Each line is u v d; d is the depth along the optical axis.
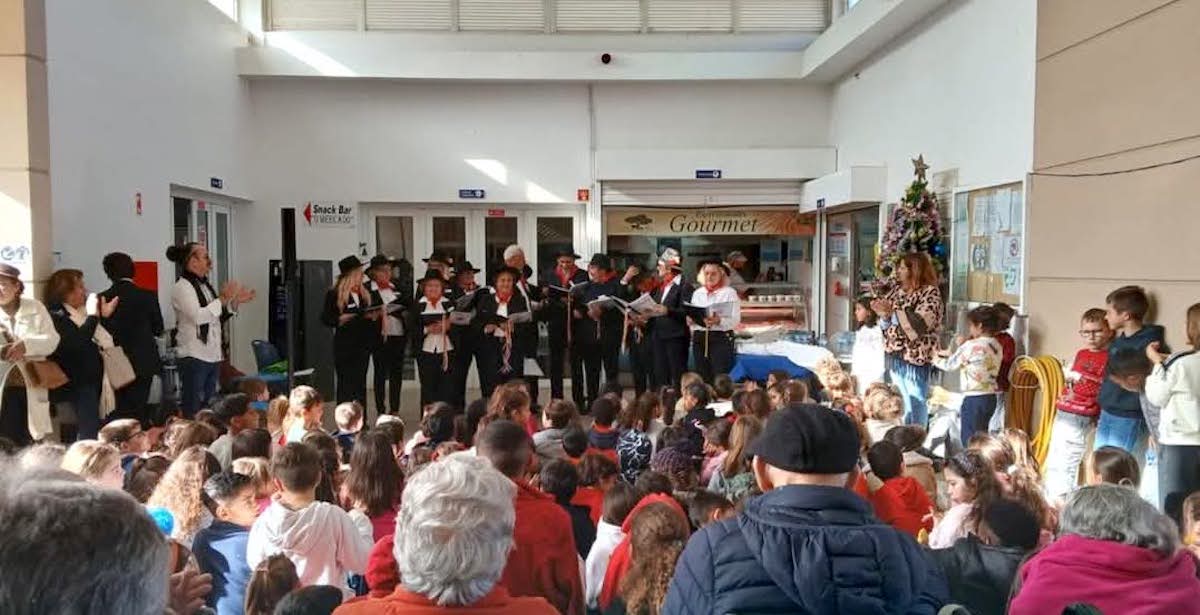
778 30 11.28
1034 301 6.69
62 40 6.55
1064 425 5.62
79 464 3.23
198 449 3.39
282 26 10.95
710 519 3.24
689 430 4.81
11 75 5.80
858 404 5.66
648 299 8.30
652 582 2.66
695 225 11.73
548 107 11.32
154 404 7.18
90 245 6.94
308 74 10.54
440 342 8.38
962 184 7.94
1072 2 6.25
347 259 8.45
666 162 11.20
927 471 4.34
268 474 3.34
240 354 10.95
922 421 6.88
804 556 1.55
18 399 5.60
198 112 9.23
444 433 4.92
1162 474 4.50
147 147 7.99
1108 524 2.08
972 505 3.28
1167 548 2.06
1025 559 2.39
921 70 8.75
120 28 7.47
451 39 11.09
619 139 11.38
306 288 10.18
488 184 11.29
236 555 3.01
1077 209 6.23
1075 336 6.25
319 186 11.09
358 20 11.00
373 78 10.82
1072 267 6.29
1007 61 7.15
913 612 1.56
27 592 1.01
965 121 7.88
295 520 2.94
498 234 11.63
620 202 11.42
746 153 11.23
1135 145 5.65
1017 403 6.34
